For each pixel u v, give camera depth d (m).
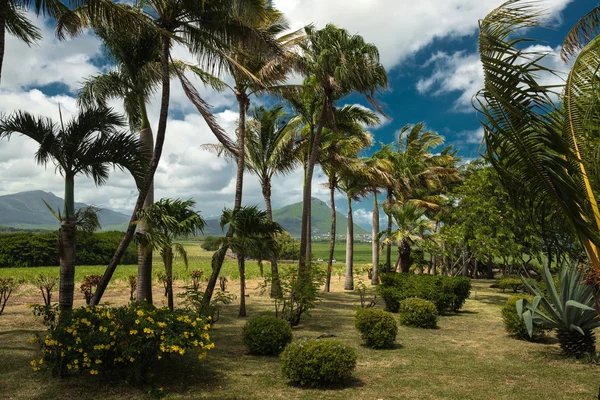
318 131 17.23
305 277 13.02
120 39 11.19
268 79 15.20
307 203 17.22
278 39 17.05
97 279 15.81
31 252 46.06
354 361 6.85
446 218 27.44
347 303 18.89
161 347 5.97
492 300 20.38
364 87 16.48
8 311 13.62
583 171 4.21
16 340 9.23
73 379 6.51
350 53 16.09
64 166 8.99
